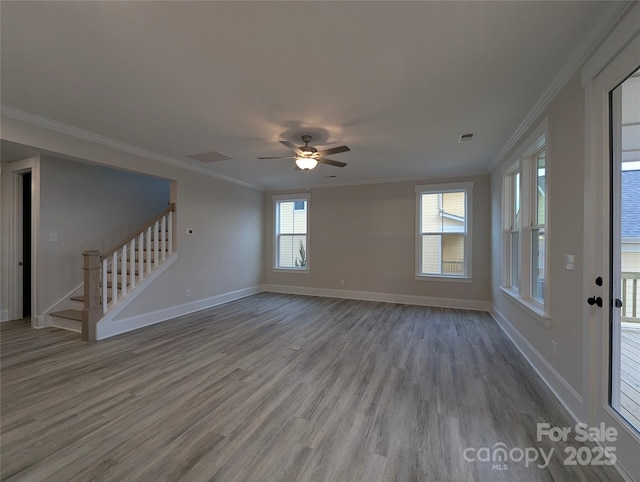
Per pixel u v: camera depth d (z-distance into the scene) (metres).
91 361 3.03
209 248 5.47
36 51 2.01
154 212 5.72
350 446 1.81
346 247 6.31
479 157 4.44
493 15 1.68
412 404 2.27
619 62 1.62
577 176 2.08
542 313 2.66
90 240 4.66
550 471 1.63
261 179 6.05
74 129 3.37
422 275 5.67
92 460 1.68
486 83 2.40
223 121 3.16
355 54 2.05
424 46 1.96
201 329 4.13
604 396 1.79
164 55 2.06
